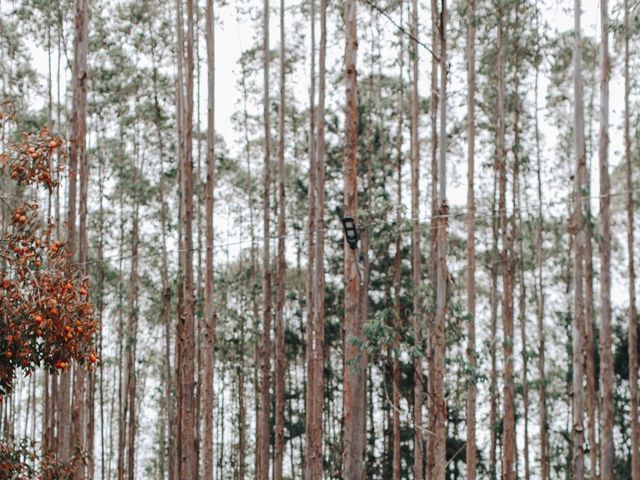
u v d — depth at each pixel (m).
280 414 27.75
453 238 35.72
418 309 24.30
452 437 35.50
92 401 29.84
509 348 25.41
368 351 16.70
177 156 33.34
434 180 26.83
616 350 35.53
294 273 41.44
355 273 16.45
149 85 35.62
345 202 16.48
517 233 34.78
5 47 34.69
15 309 10.35
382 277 35.12
